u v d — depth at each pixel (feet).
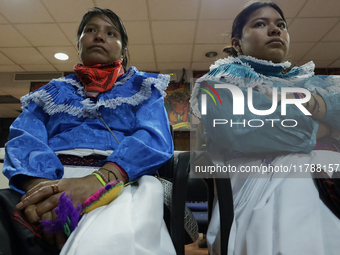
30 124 2.82
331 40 11.60
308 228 1.65
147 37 11.38
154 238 1.79
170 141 2.85
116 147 2.68
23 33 11.25
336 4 9.30
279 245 1.59
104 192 1.94
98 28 3.42
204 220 4.07
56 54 13.19
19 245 1.70
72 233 1.73
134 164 2.37
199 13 9.77
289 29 10.83
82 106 2.89
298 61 13.57
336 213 1.77
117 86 3.13
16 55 13.35
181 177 1.94
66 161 2.62
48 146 2.50
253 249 1.67
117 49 3.42
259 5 3.26
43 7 9.53
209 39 11.53
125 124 2.90
